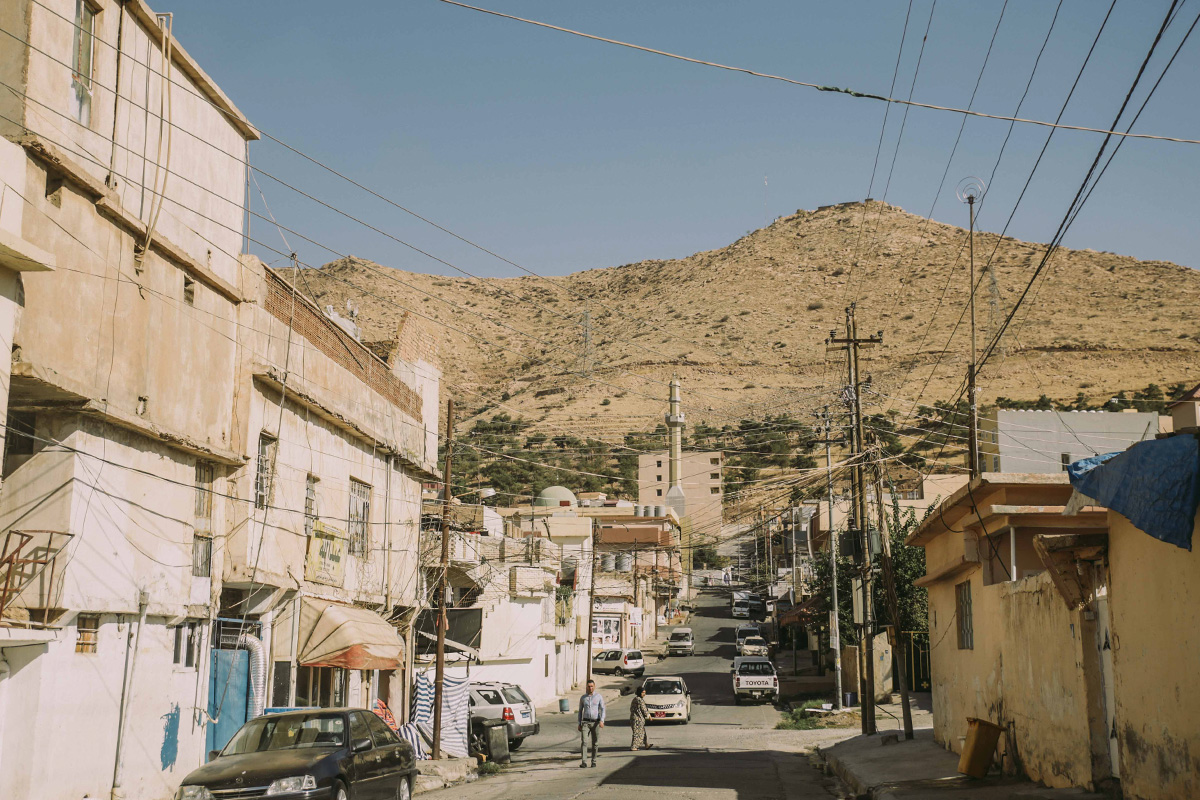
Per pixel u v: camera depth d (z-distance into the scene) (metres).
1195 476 8.97
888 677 38.81
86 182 14.50
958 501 18.91
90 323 14.73
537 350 141.50
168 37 17.12
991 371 115.38
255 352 19.77
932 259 187.88
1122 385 107.50
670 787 18.42
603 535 73.00
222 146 19.50
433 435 33.06
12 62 13.52
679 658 65.69
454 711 25.62
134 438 15.83
